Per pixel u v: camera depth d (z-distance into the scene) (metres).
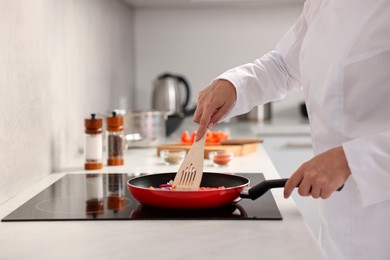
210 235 0.92
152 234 0.93
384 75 1.14
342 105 1.20
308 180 0.95
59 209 1.12
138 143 2.19
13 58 1.31
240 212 1.08
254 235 0.92
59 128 1.74
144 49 3.43
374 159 0.98
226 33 3.41
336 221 1.24
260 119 3.35
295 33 1.45
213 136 2.11
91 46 2.25
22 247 0.86
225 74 1.41
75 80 1.98
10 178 1.28
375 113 1.17
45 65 1.59
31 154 1.45
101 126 1.69
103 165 1.78
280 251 0.83
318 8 1.32
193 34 3.42
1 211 1.14
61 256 0.81
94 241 0.89
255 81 1.43
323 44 1.24
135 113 2.17
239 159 1.88
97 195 1.27
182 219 1.03
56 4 1.71
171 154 1.77
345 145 0.99
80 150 2.07
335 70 1.19
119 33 2.92
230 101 1.38
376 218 1.17
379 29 1.14
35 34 1.49
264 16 3.39
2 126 1.23
